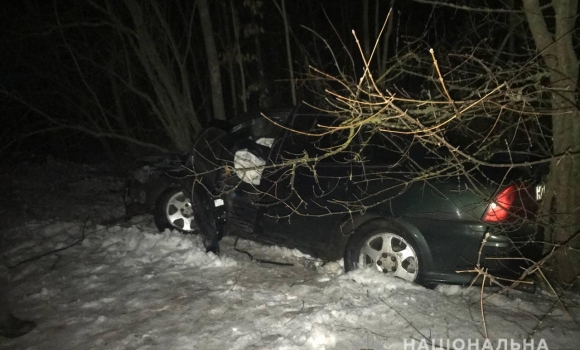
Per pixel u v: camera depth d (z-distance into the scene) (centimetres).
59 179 1153
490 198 448
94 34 1151
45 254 623
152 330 436
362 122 425
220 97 902
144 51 895
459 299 478
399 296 468
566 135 482
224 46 1087
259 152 654
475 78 526
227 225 664
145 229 725
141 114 1424
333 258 550
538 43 479
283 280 534
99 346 416
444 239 473
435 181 476
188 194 632
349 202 506
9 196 970
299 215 566
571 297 485
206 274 553
